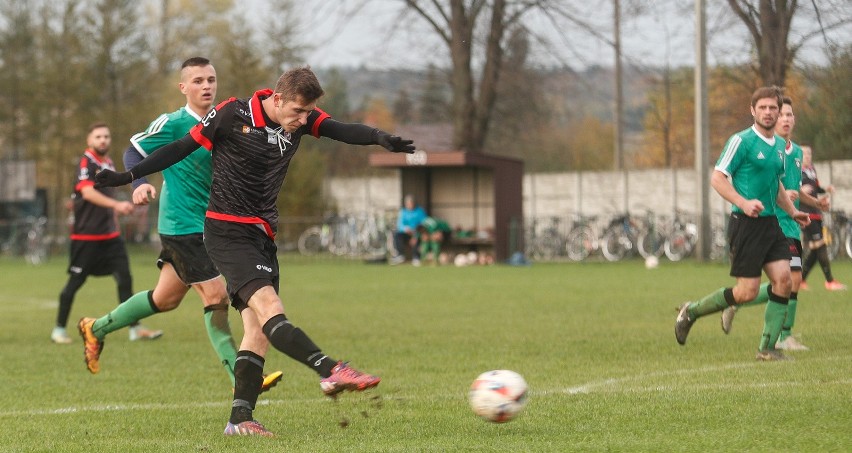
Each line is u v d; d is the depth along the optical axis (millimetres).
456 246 91312
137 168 17469
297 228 105312
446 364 27484
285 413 20000
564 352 29484
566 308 44188
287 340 16734
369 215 108625
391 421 18750
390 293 54812
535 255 93562
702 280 61219
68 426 19141
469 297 51250
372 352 30312
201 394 23250
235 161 17812
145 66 131750
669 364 26312
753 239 26516
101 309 48531
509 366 26766
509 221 89812
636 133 130875
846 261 80125
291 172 114375
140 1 131750
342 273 75250
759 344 30172
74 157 130125
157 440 17531
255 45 130125
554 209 115500
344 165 161375
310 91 17016
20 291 61375
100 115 129625
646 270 73250
